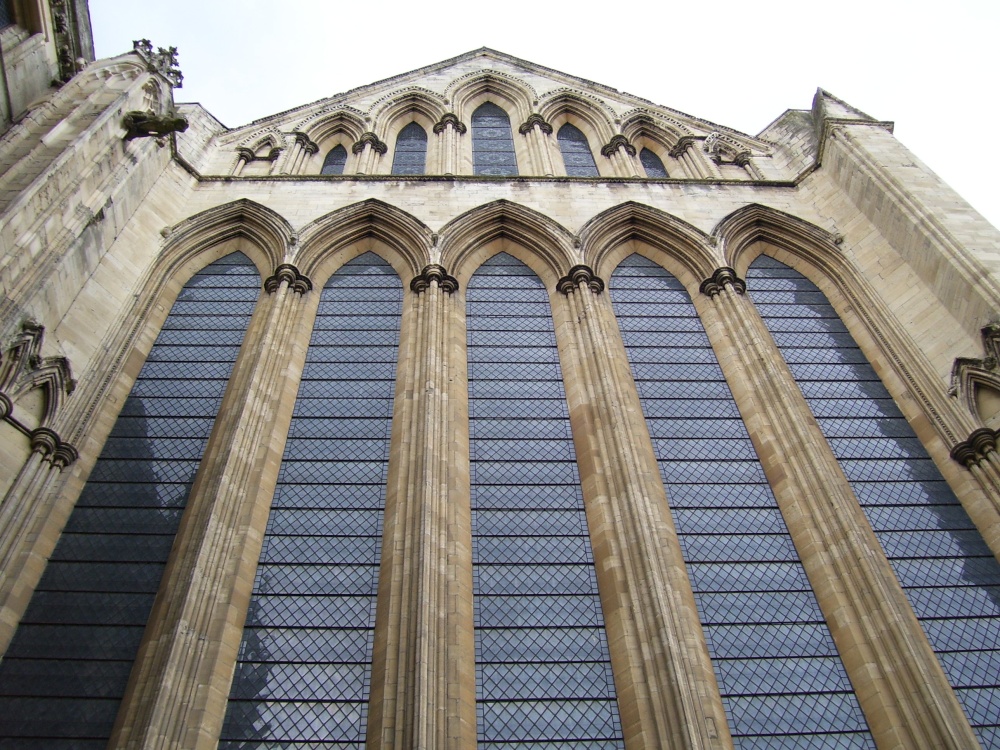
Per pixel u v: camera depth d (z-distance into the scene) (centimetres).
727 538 1911
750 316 2419
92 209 2119
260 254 2620
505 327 2445
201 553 1672
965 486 1994
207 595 1627
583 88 3659
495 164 3241
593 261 2605
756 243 2791
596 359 2217
